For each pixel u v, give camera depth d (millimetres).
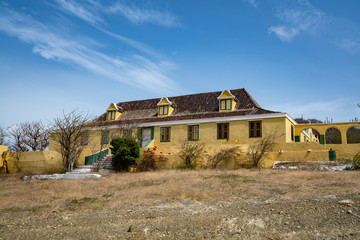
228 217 9258
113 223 9375
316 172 17734
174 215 9844
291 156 22984
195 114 30984
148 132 31406
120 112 36250
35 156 29656
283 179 15875
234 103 30031
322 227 7934
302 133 31203
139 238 7996
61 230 8930
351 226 7820
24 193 15398
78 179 20391
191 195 12844
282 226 8242
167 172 21875
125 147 25359
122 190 14945
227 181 16250
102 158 28312
